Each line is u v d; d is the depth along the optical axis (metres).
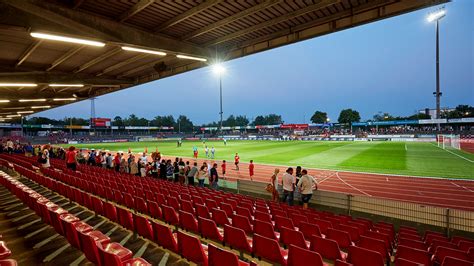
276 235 6.62
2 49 10.67
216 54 12.96
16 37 9.41
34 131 102.69
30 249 6.09
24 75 13.25
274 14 9.48
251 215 8.21
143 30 9.92
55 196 11.02
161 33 10.59
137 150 43.03
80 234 4.83
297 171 12.35
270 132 105.56
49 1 7.36
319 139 67.50
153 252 6.00
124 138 86.56
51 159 25.00
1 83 12.45
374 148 38.66
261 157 30.66
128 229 6.85
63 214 6.77
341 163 24.78
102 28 8.62
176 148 46.38
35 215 8.48
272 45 11.58
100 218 8.25
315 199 11.23
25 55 11.20
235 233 5.61
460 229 8.31
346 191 14.80
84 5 7.96
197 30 10.53
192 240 4.83
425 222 8.94
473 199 13.06
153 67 15.70
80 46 10.78
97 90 23.22
